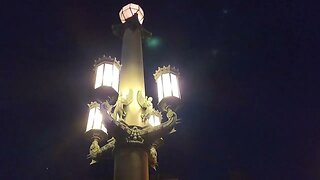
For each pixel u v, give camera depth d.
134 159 4.72
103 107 4.97
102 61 5.61
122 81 5.68
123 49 6.32
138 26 6.66
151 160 5.12
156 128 5.00
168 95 5.28
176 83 5.56
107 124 4.86
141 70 5.97
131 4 7.15
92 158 5.36
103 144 5.66
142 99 5.30
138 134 4.89
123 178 4.55
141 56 6.24
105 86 5.16
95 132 5.62
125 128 4.88
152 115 5.59
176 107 5.32
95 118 5.81
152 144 5.11
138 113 5.19
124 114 5.12
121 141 4.86
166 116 5.38
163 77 5.64
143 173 4.65
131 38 6.46
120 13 7.08
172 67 5.78
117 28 6.79
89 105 6.09
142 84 5.74
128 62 5.99
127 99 5.21
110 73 5.41
